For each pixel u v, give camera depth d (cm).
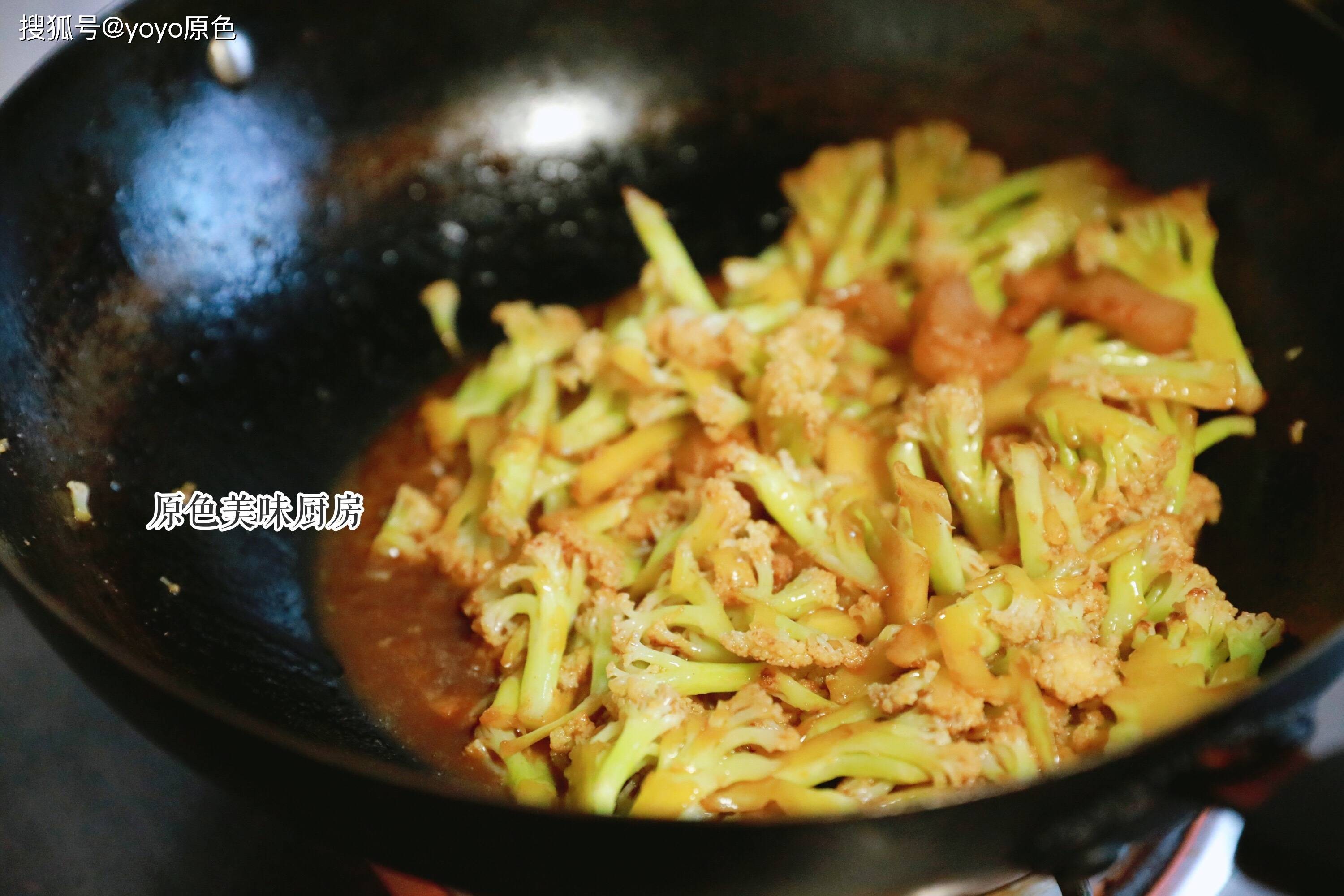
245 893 51
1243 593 51
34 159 53
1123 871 48
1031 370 54
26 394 51
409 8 58
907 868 43
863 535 51
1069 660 47
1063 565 50
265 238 57
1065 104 58
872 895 44
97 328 54
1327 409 52
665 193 61
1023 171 59
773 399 53
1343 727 50
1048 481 50
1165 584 50
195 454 55
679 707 48
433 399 57
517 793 49
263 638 52
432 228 60
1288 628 49
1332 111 53
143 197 55
